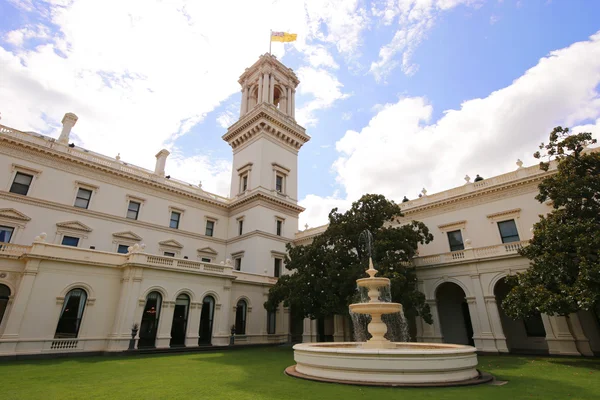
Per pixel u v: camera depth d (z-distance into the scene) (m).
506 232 26.91
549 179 18.59
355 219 24.25
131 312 22.45
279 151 43.78
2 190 25.88
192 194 38.06
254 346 29.47
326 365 11.36
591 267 14.59
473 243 28.33
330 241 25.19
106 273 23.23
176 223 36.69
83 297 22.06
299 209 42.72
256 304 31.64
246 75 50.78
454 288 28.89
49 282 20.66
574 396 8.88
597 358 18.11
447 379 10.41
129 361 17.94
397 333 23.91
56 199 28.45
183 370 14.45
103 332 21.97
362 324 23.56
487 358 19.22
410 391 9.25
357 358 10.70
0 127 26.92
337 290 23.41
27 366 15.85
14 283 20.05
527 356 19.86
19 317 19.03
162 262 25.20
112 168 32.19
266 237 37.50
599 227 15.82
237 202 40.19
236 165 44.94
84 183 30.36
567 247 16.25
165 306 24.27
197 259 37.00
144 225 33.47
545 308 15.48
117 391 9.91
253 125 42.75
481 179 31.70
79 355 20.48
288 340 32.97
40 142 28.75
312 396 8.82
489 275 23.06
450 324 28.31
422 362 10.31
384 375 10.29
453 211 30.34
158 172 37.69
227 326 27.73
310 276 24.39
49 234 27.38
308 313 25.05
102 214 30.77
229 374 13.19
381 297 20.28
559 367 14.95
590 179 16.73
